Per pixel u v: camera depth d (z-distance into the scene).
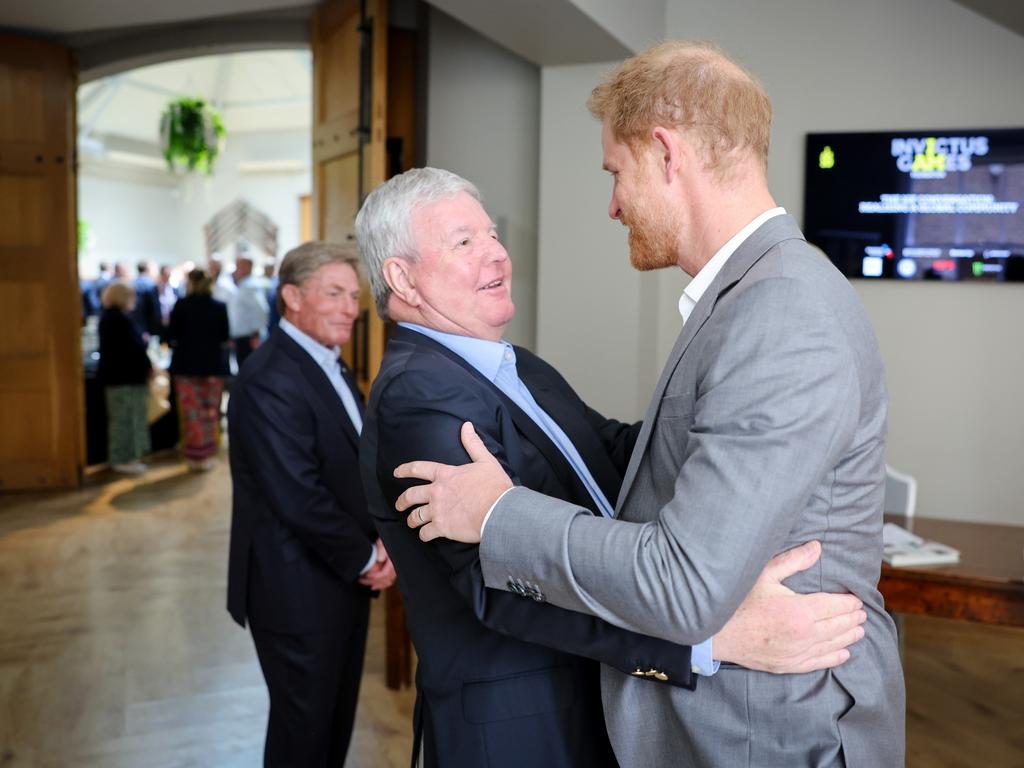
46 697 3.12
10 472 6.20
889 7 4.36
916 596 2.43
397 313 1.42
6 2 5.40
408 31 5.12
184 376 6.82
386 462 1.27
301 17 5.80
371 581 2.19
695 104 1.11
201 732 2.88
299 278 2.24
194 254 17.27
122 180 16.45
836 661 1.08
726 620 0.98
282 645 2.17
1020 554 2.62
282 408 2.12
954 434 4.45
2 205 6.01
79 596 4.17
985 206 4.28
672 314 4.71
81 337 6.36
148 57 6.25
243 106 15.20
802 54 4.47
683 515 0.98
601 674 1.23
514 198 4.87
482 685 1.32
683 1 4.59
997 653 3.67
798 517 1.06
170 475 6.81
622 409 4.50
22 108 5.98
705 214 1.14
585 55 4.25
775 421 0.96
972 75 4.30
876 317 4.48
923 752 2.82
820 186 4.46
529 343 4.88
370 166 4.39
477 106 4.92
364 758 2.70
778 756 1.08
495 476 1.14
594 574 1.02
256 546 2.18
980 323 4.38
